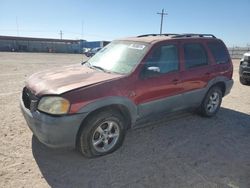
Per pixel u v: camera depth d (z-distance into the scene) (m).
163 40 4.87
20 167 3.68
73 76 4.18
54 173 3.58
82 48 62.03
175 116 6.04
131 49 4.77
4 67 16.39
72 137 3.68
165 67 4.79
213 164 4.00
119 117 4.11
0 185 3.26
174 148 4.47
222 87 6.27
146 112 4.52
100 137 4.00
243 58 10.91
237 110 6.93
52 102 3.54
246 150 4.54
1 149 4.16
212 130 5.36
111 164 3.88
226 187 3.44
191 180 3.55
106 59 4.93
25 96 4.16
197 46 5.55
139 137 4.85
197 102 5.62
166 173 3.69
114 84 3.99
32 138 4.60
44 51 59.97
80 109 3.61
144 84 4.36
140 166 3.85
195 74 5.32
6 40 57.47
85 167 3.77
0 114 5.85
